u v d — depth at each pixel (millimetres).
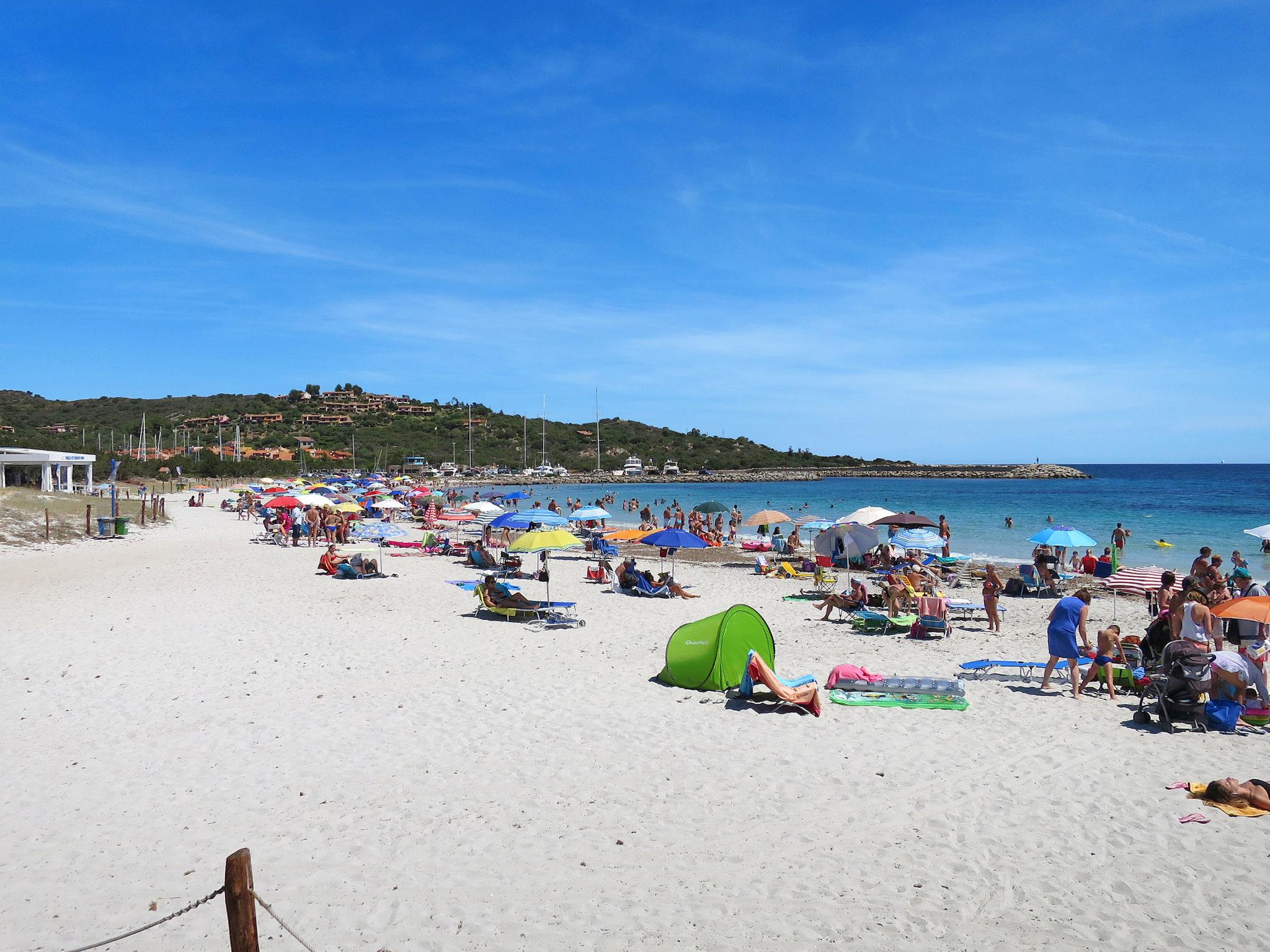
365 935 4926
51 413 164500
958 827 6387
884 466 173250
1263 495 74062
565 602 16219
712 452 167500
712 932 4934
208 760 7918
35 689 10383
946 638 13922
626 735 8609
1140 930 4922
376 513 46281
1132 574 15609
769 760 7859
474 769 7676
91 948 4805
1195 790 6941
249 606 16422
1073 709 9461
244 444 143000
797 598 18719
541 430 168875
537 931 4949
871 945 4789
